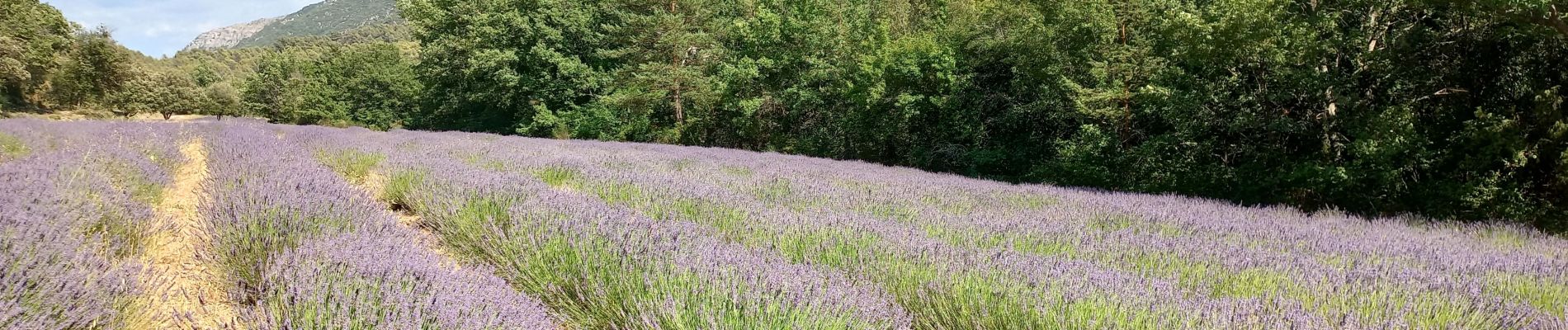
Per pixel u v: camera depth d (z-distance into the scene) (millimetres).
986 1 19734
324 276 2764
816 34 24641
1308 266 4016
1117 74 14555
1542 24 7809
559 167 8227
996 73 18125
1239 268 3928
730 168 10539
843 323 2641
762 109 24469
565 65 29156
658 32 25938
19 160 6285
